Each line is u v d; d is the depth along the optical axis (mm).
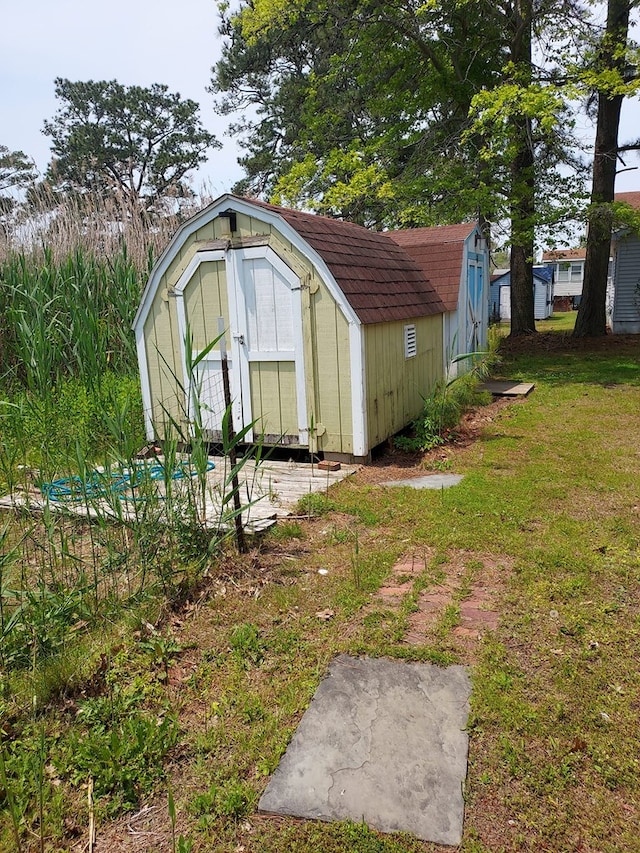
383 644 3027
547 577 3635
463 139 12508
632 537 4141
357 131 20953
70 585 3688
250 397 6574
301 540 4367
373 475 5887
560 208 12930
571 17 13305
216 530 4012
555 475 5602
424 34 15102
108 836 2066
